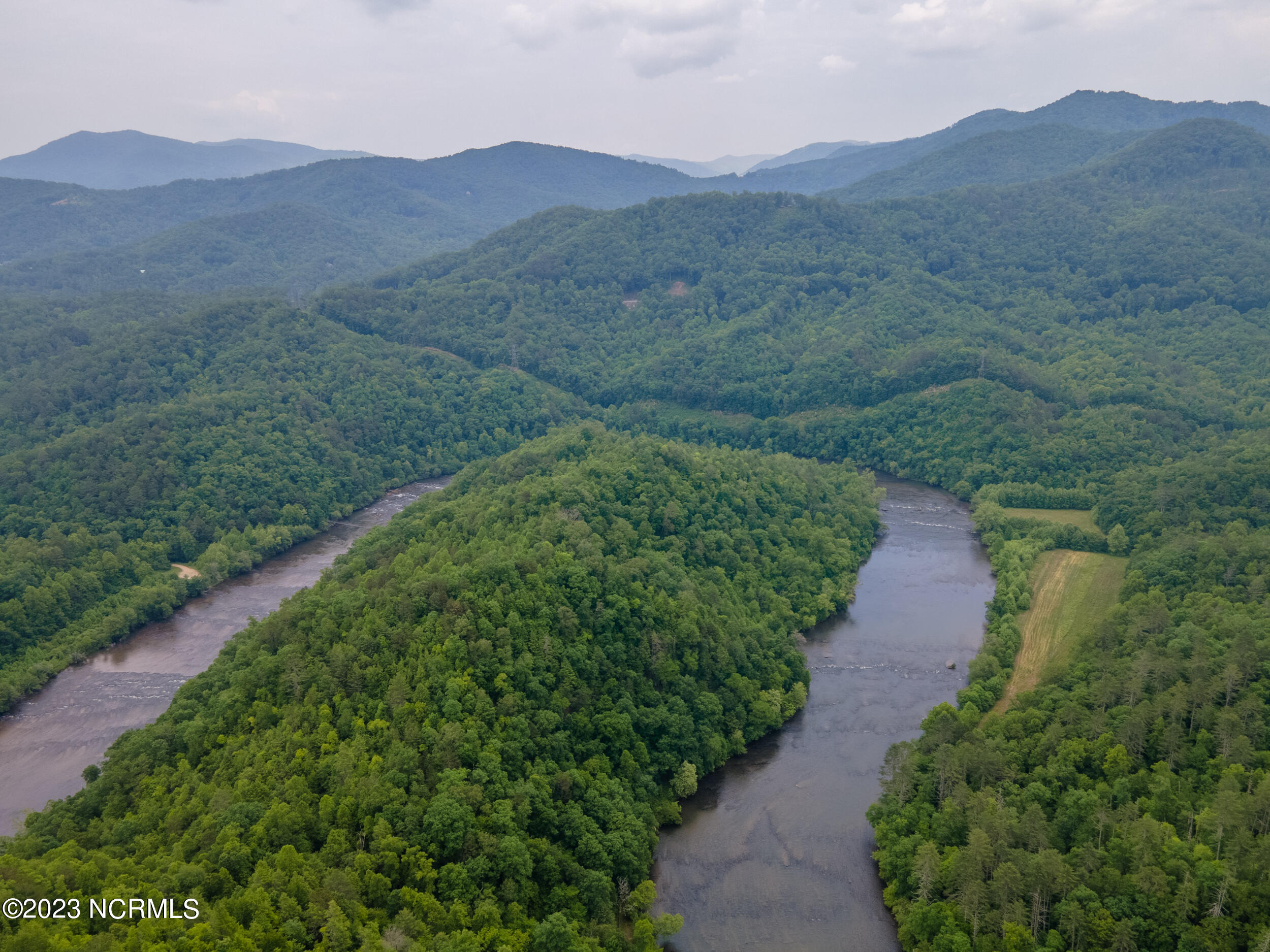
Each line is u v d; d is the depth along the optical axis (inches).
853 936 4397.1
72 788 5989.2
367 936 3472.0
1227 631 5556.1
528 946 3828.7
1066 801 4441.4
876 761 5787.4
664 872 4820.4
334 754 4473.4
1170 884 3718.0
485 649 5059.1
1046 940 3747.5
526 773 4660.4
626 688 5575.8
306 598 6195.9
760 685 6318.9
